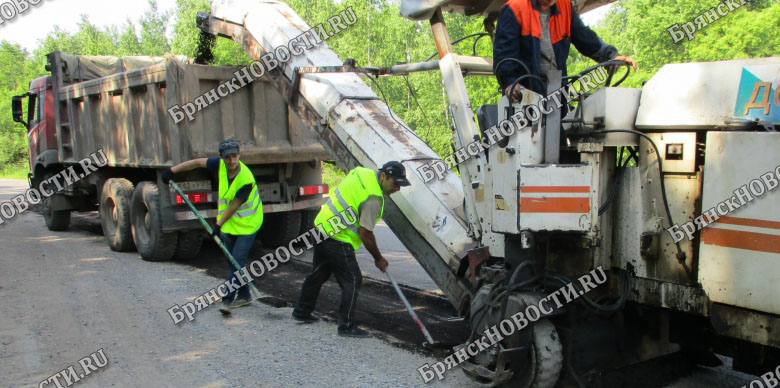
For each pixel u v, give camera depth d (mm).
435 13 4312
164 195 7312
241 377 4016
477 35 4535
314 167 8516
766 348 3182
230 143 5496
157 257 7590
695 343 3566
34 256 8156
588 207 3277
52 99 10227
